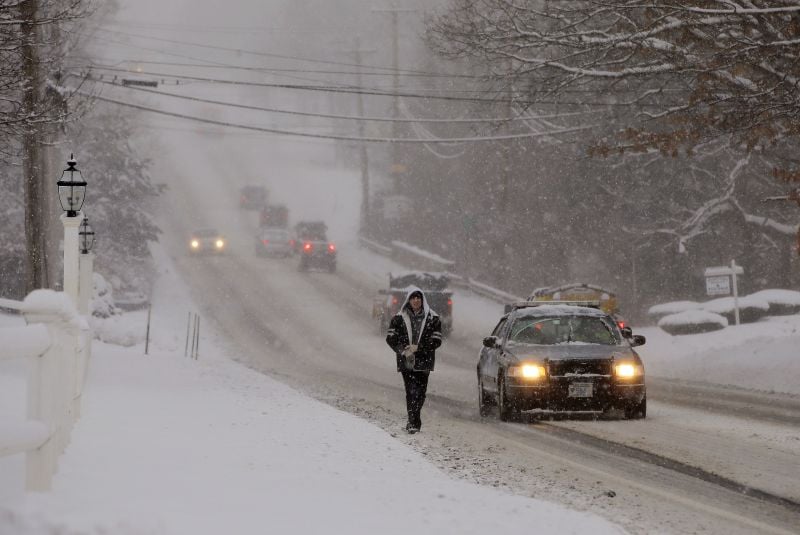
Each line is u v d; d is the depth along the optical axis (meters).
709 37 87.94
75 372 44.97
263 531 24.73
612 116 150.50
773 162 166.88
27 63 78.25
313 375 108.00
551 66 97.06
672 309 154.38
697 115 97.50
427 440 51.41
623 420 60.81
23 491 26.91
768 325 128.25
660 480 38.97
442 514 29.27
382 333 159.88
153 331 150.38
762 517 31.84
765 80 89.31
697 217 173.00
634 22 95.12
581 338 63.41
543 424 59.22
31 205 91.81
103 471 31.80
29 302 25.33
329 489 32.44
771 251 185.88
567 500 34.59
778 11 78.56
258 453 39.78
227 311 188.88
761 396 78.88
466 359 129.12
